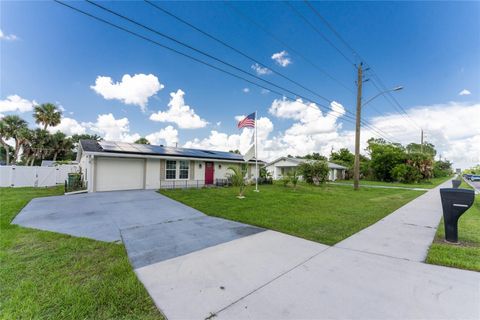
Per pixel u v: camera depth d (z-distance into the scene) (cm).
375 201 1101
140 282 288
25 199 967
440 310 234
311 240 476
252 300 250
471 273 323
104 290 265
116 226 565
